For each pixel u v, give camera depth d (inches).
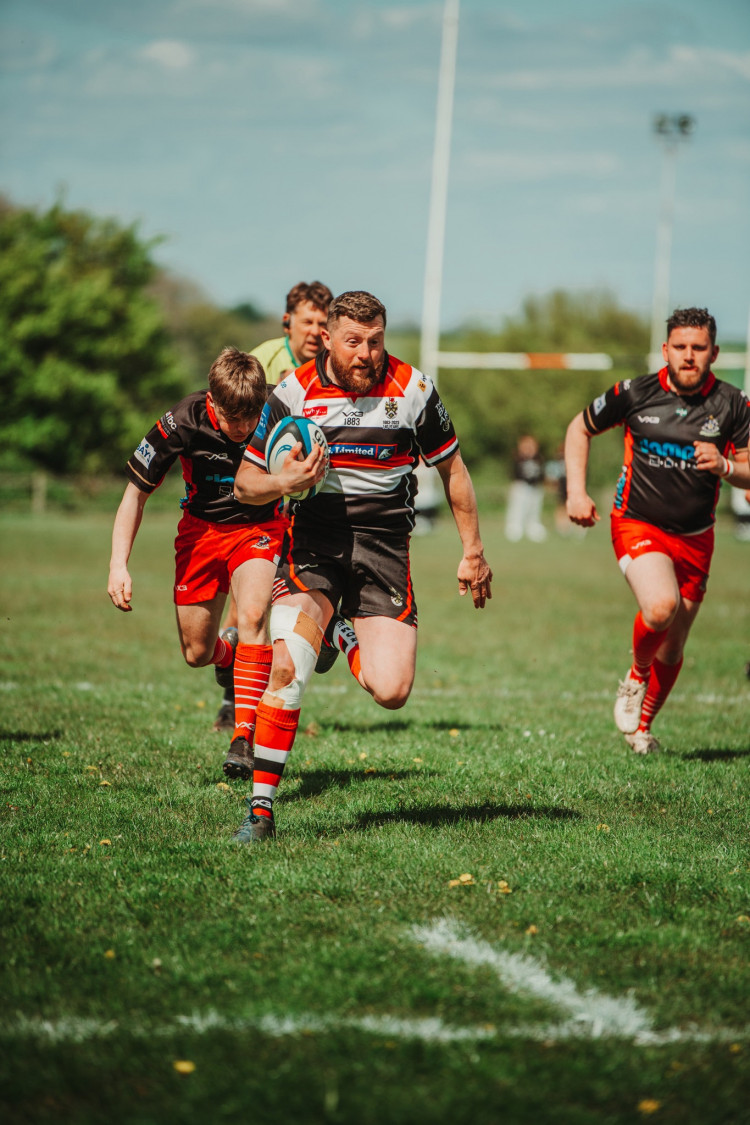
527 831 416.8
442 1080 237.9
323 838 404.2
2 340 3321.9
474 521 389.1
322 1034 255.1
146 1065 241.0
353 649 381.7
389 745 579.8
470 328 5413.4
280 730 394.6
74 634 1008.9
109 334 3656.5
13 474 3403.1
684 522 523.8
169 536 2450.8
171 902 333.7
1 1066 239.8
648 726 579.5
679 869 371.9
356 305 362.3
